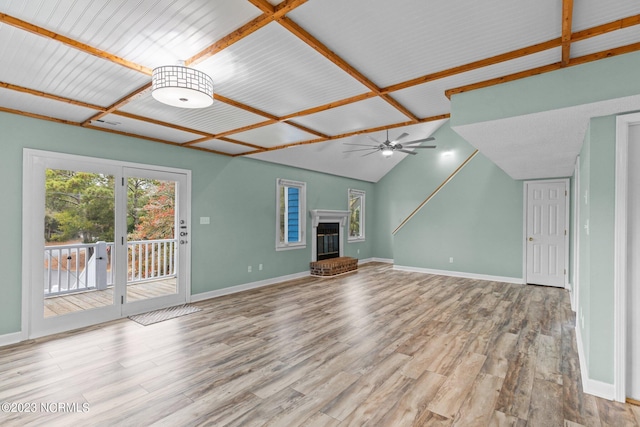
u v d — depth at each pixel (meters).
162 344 3.25
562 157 4.04
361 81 2.58
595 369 2.37
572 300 4.73
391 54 2.22
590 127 2.47
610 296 2.35
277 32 1.93
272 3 1.68
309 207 7.29
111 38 1.99
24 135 3.39
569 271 5.75
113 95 2.91
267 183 6.23
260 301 4.93
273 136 4.38
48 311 3.54
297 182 6.92
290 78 2.59
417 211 7.68
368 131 4.20
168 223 4.68
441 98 3.04
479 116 2.68
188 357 2.95
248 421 2.02
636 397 2.29
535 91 2.42
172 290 4.73
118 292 4.09
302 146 6.11
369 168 8.69
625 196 2.32
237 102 3.12
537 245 6.20
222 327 3.75
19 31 1.88
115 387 2.43
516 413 2.12
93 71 2.43
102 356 2.97
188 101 2.37
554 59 2.23
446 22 1.85
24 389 2.40
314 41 2.02
